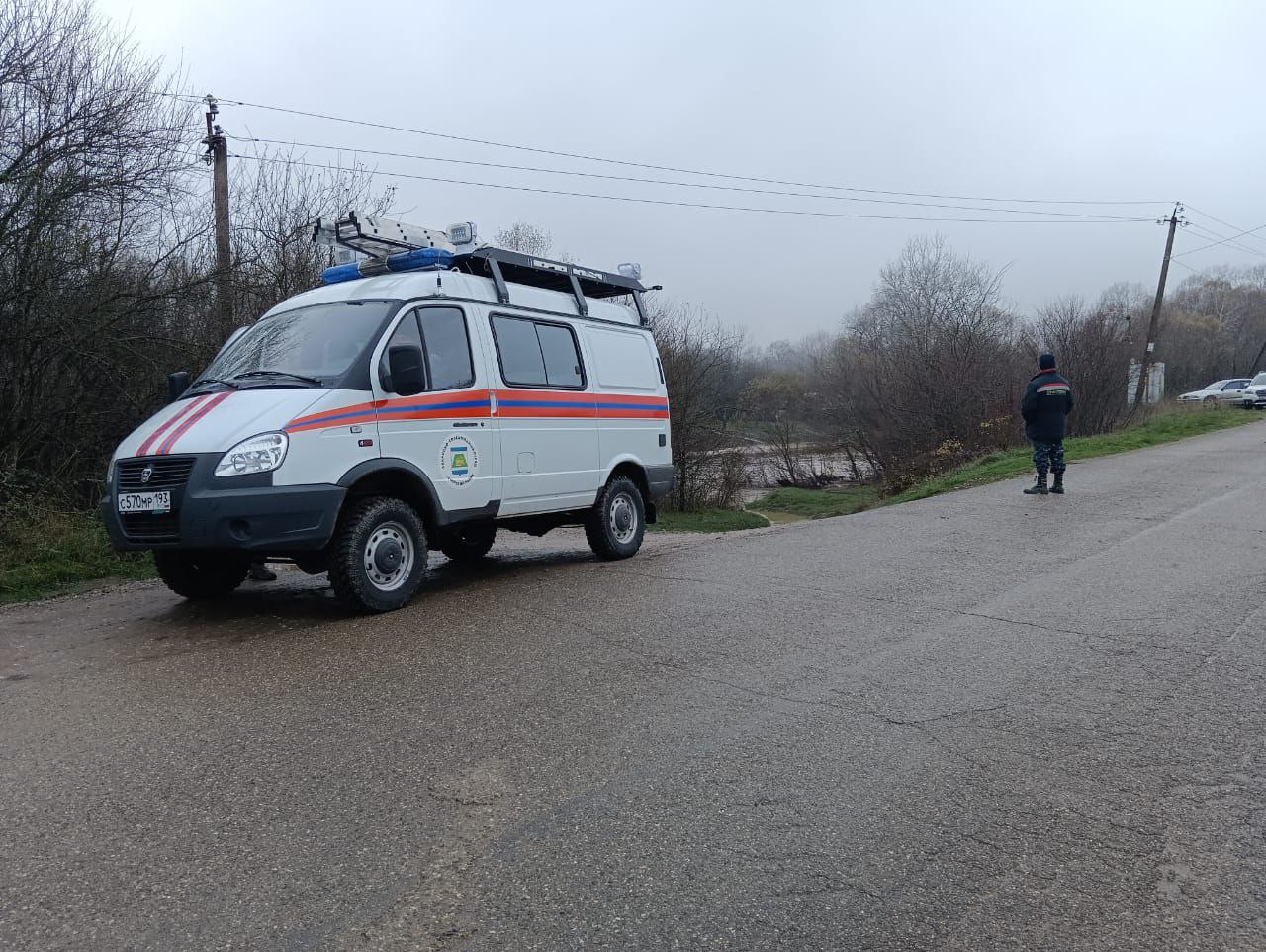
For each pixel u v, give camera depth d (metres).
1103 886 2.89
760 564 8.21
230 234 14.42
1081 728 4.15
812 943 2.60
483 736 4.09
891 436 25.48
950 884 2.90
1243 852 3.09
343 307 7.09
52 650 5.91
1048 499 11.88
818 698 4.56
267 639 5.92
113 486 6.25
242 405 6.24
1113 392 24.98
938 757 3.83
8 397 10.34
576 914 2.73
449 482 7.11
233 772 3.75
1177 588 6.74
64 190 9.98
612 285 9.37
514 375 7.80
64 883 2.92
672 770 3.72
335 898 2.82
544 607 6.68
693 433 24.11
